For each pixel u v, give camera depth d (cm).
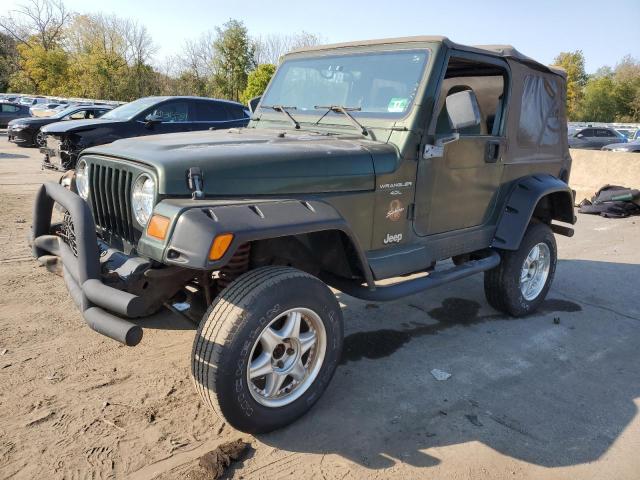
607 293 533
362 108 343
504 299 439
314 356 278
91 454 250
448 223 370
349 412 296
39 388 304
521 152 425
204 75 4269
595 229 833
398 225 330
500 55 377
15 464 240
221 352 235
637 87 5312
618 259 662
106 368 331
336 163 290
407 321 440
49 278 480
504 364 368
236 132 353
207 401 246
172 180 241
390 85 335
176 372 330
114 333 230
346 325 426
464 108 288
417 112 318
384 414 296
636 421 301
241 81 4009
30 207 782
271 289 245
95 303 240
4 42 5303
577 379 350
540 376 352
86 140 916
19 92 4838
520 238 405
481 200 396
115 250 274
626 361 381
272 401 264
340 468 249
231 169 254
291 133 346
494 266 406
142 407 291
